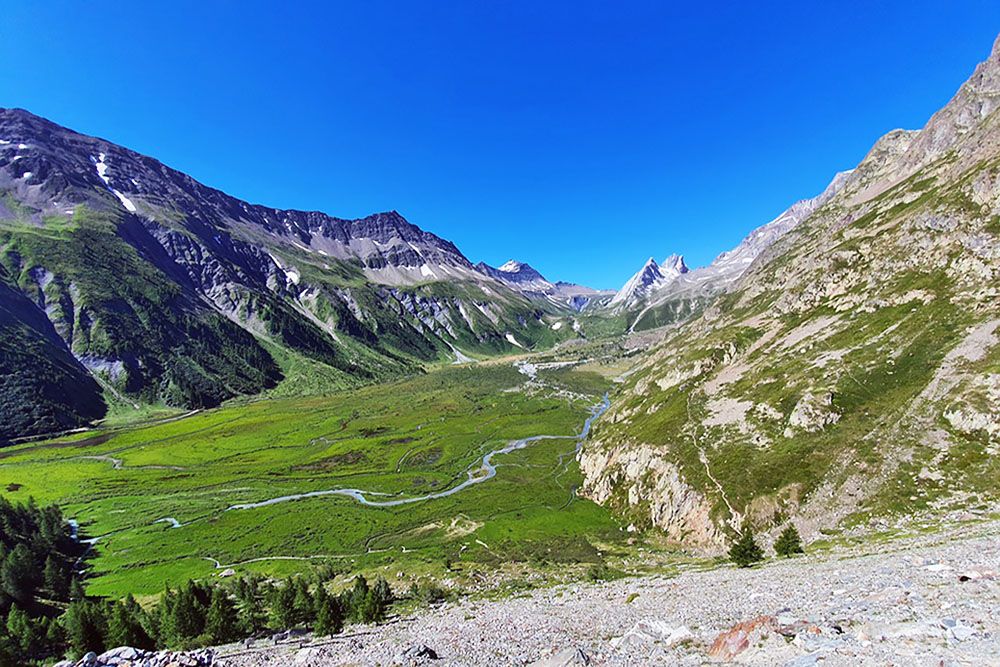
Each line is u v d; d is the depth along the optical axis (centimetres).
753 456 10075
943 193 15300
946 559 3441
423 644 4009
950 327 10181
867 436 8788
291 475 17838
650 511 11250
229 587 9025
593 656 2927
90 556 11675
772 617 2527
